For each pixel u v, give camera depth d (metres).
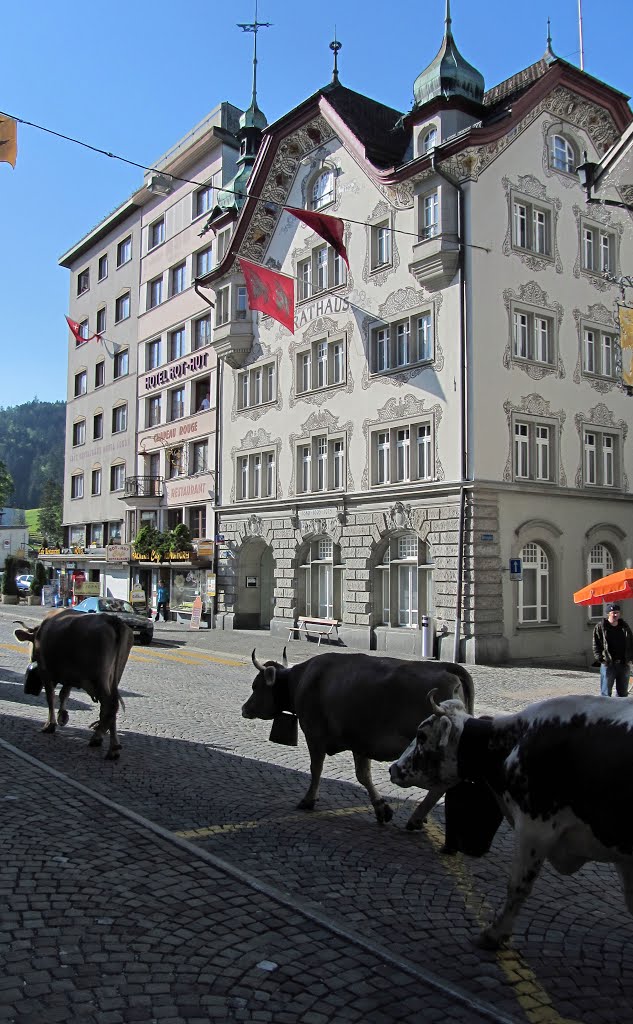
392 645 25.11
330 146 29.16
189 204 40.25
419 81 25.64
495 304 23.75
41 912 5.16
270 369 32.03
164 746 10.52
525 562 24.28
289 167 31.12
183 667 20.52
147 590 40.84
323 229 24.61
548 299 25.22
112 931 4.94
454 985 4.38
